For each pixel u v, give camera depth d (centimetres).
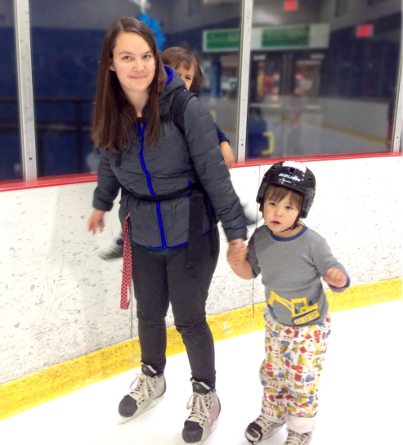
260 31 1642
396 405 195
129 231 173
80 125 1128
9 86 1644
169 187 158
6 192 175
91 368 213
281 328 158
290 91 1664
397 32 1469
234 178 237
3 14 1595
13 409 190
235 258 156
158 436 177
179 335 239
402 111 288
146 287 173
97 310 213
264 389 170
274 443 172
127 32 136
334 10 1611
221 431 180
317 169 264
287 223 144
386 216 295
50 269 193
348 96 1598
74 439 175
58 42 1681
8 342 187
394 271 308
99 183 179
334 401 197
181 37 1706
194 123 147
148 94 145
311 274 149
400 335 256
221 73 1627
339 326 266
